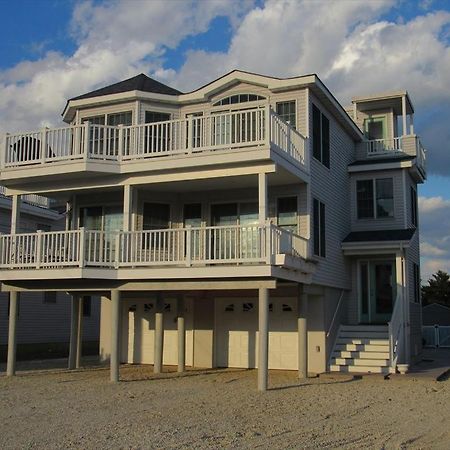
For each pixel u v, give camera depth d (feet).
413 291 80.02
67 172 56.65
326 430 34.17
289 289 64.34
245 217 63.57
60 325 95.71
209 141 54.90
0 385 52.49
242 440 31.30
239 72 64.54
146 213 65.16
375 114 88.38
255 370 66.44
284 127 55.52
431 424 36.37
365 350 65.77
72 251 53.67
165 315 74.02
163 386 52.13
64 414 38.37
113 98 66.28
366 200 78.07
